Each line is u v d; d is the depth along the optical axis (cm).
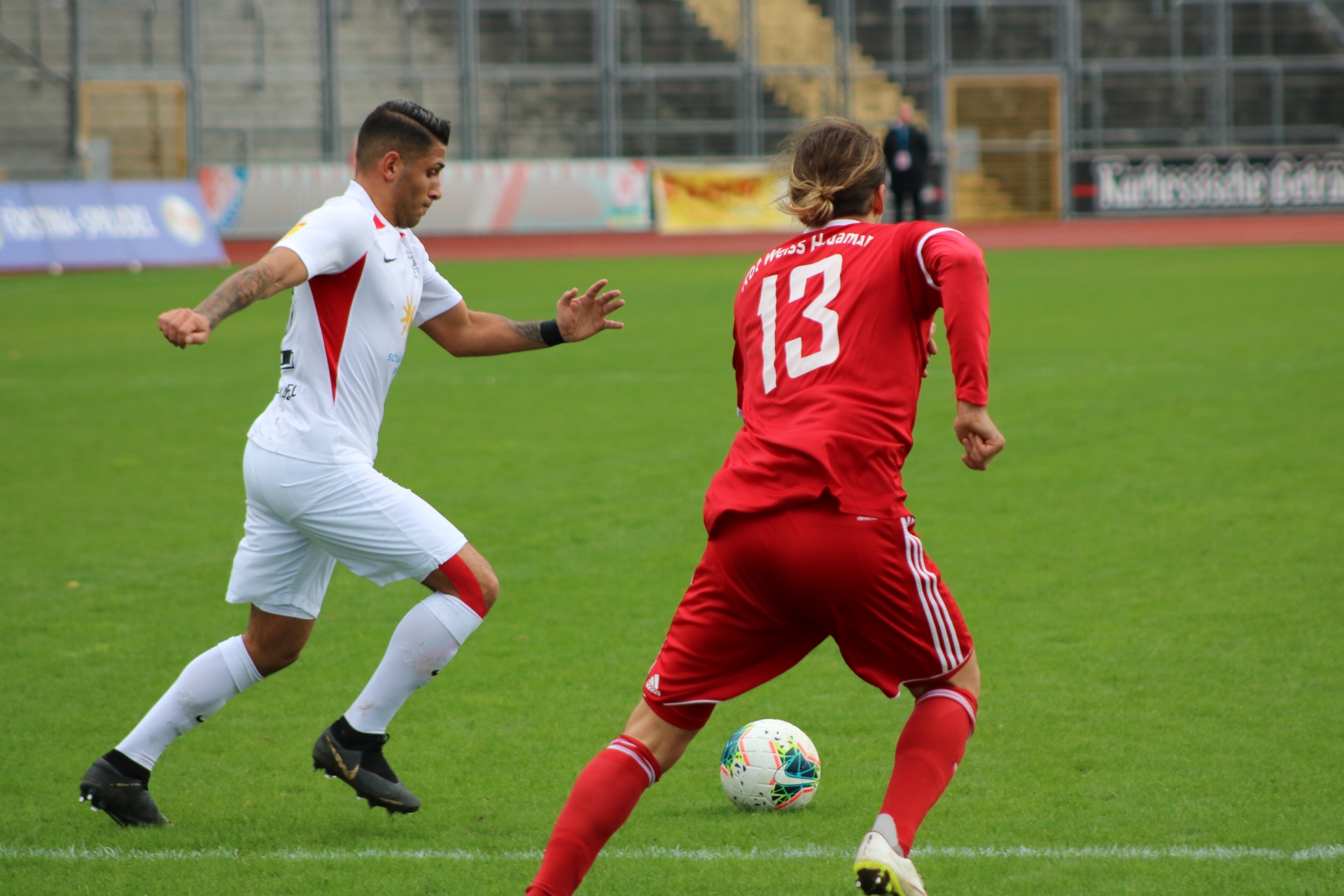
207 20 12319
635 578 2316
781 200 1220
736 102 12612
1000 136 12475
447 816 1420
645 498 2861
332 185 10644
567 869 1105
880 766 1534
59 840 1370
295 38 12469
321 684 1855
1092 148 12600
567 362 4834
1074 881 1226
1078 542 2434
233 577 1430
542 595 2227
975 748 1561
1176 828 1335
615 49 12419
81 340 5591
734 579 1135
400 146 1380
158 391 4362
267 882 1264
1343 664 1809
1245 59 12875
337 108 11975
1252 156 11444
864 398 1127
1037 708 1681
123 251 8794
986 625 2009
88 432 3694
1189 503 2672
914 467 3073
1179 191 11600
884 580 1116
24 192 8494
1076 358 4506
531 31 12606
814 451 1104
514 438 3525
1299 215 11450
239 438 3609
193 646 2008
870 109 12750
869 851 1061
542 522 2684
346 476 1355
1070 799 1413
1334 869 1236
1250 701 1688
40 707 1761
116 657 1959
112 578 2367
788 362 1155
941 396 3981
